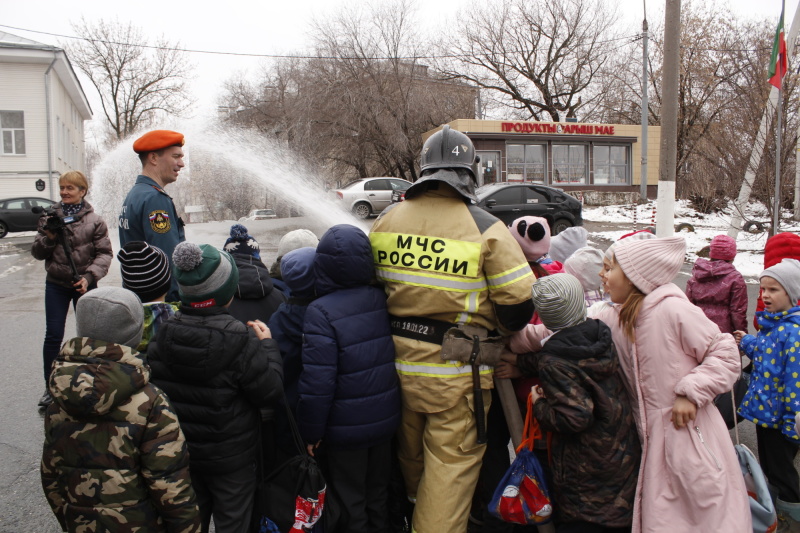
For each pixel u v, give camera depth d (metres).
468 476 2.52
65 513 1.90
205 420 2.19
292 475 2.39
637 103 30.72
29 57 24.08
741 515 2.20
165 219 3.31
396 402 2.56
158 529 1.95
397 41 25.19
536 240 3.01
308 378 2.39
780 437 2.96
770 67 9.98
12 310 8.07
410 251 2.50
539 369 2.36
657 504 2.28
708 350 2.29
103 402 1.81
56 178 25.70
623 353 2.49
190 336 2.14
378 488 2.67
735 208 11.55
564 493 2.40
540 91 32.56
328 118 24.94
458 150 2.51
